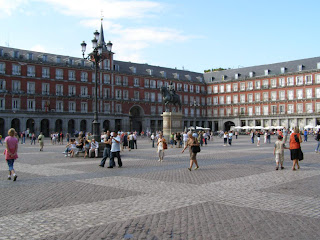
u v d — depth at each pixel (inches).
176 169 639.8
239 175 553.0
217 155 941.8
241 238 251.4
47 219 302.4
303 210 327.3
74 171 617.0
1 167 684.7
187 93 3708.2
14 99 2527.1
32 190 434.3
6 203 363.6
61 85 2778.1
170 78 3563.0
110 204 355.6
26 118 2539.4
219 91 3767.2
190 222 290.0
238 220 295.0
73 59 2965.1
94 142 906.1
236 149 1200.8
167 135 1536.7
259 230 268.5
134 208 338.0
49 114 2652.6
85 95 2918.3
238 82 3612.2
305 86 3132.4
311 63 3161.9
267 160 792.3
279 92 3307.1
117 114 3073.3
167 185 464.1
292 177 529.7
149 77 3380.9
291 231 265.7
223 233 262.2
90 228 276.1
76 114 2810.0
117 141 671.1
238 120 3570.4
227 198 381.1
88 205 352.2
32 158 886.4
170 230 269.7
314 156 885.2
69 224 287.1
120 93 3149.6
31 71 2623.0
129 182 490.9
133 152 1096.8
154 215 312.3
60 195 402.6
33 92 2623.0
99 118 2935.5
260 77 3427.7
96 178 531.2
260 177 530.3
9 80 2512.3
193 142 621.0
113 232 265.6
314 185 459.8
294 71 3208.7
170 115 1533.0
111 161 668.1
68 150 943.0
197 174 569.0
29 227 280.2
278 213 316.8
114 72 3093.0
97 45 1001.5
